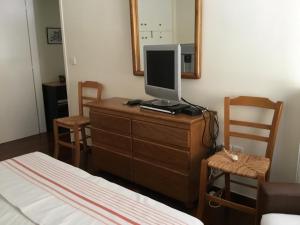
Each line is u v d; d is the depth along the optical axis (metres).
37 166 1.75
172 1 2.58
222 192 2.48
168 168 2.39
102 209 1.27
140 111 2.50
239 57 2.30
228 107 2.29
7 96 4.16
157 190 2.53
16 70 4.20
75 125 3.16
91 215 1.23
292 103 2.13
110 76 3.35
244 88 2.33
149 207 1.29
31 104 4.45
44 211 1.27
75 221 1.19
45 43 4.81
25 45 4.25
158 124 2.36
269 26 2.11
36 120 4.55
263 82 2.22
